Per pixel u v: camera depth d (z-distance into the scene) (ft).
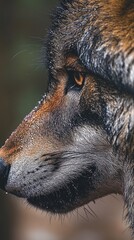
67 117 32.09
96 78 30.32
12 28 82.02
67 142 32.35
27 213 93.56
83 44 30.48
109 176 31.94
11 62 79.20
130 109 29.25
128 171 30.68
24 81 90.48
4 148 33.55
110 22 29.53
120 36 28.99
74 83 31.68
